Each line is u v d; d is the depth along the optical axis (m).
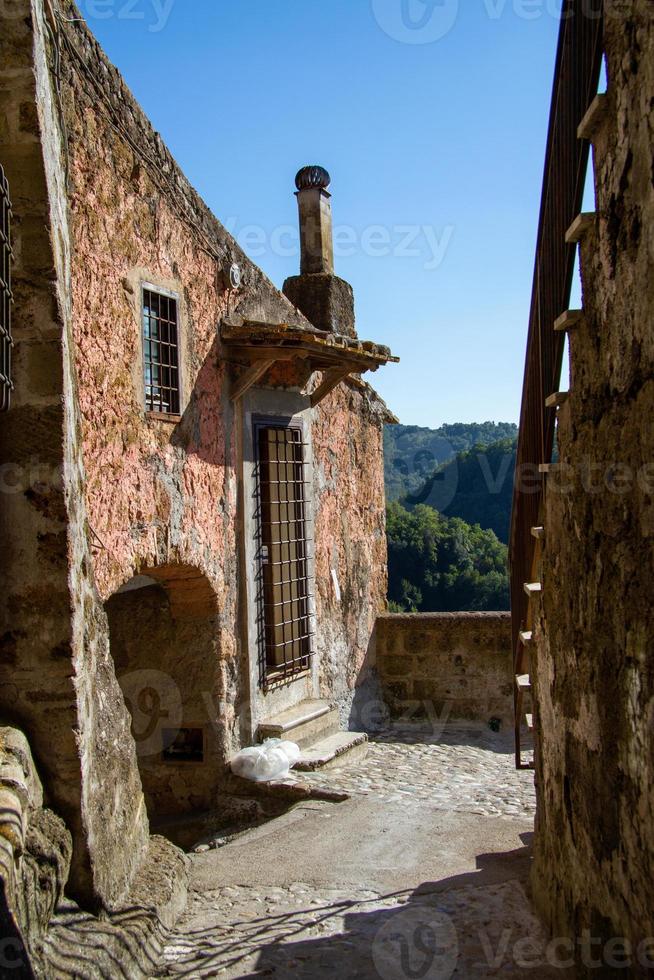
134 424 5.91
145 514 6.06
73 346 4.33
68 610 3.80
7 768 3.37
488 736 10.19
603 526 2.99
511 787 7.59
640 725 2.59
